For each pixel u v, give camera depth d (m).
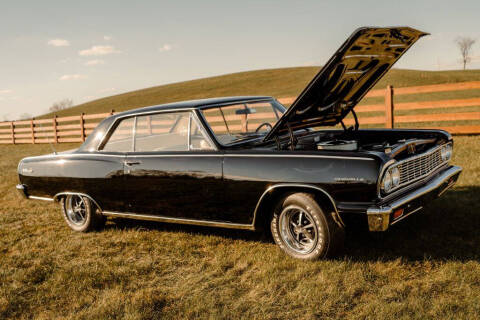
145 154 4.36
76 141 18.97
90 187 4.81
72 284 3.69
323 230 3.49
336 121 4.92
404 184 3.54
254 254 3.94
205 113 4.10
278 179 3.54
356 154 3.28
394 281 3.19
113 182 4.59
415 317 2.66
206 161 3.93
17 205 7.03
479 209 4.58
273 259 3.77
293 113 3.74
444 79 43.16
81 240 4.92
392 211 3.18
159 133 4.34
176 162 4.10
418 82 42.09
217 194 3.89
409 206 3.42
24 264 4.28
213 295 3.27
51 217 6.11
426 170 3.90
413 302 2.81
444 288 3.00
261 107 4.65
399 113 18.44
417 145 3.96
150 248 4.45
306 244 3.73
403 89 10.14
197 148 4.07
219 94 47.59
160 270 3.86
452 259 3.43
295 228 3.74
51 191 5.19
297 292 3.15
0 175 10.38
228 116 4.25
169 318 2.99
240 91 47.91
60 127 19.44
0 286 3.81
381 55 3.97
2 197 7.79
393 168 3.33
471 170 6.27
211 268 3.79
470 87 9.35
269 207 3.90
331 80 3.77
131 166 4.41
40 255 4.51
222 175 3.82
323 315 2.84
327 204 3.51
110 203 4.75
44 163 5.18
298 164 3.47
